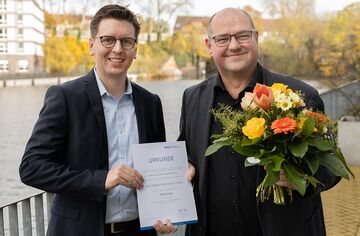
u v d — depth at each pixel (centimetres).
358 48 1723
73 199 265
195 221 281
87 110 268
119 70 273
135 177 264
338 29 3238
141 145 276
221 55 291
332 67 1781
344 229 595
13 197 895
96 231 262
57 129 262
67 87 270
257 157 231
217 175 288
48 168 253
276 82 291
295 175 229
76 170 259
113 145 273
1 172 1116
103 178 254
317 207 280
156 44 8044
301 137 231
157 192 276
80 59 8000
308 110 249
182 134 317
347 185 812
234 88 296
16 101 3459
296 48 5203
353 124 952
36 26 9281
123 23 273
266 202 268
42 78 7519
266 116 238
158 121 298
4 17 8944
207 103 298
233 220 286
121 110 280
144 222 271
